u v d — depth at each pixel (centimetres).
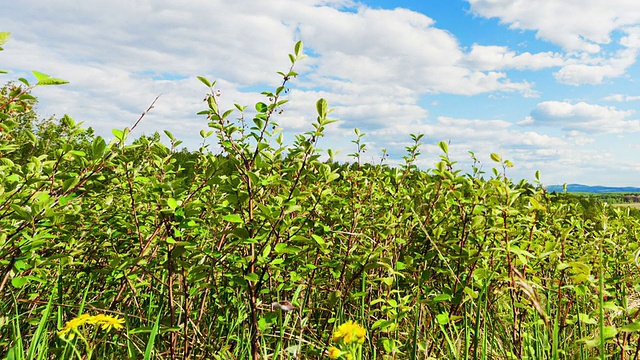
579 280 218
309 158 240
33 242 218
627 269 351
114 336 259
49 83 220
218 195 305
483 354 213
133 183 310
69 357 226
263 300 282
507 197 256
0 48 193
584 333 305
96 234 291
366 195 391
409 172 420
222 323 291
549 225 364
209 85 240
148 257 265
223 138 256
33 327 278
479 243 261
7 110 229
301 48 250
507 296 266
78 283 311
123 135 246
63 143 255
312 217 300
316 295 351
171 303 243
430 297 272
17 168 248
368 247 323
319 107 243
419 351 266
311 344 246
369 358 257
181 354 267
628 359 245
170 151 321
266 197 281
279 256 256
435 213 316
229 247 236
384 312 243
